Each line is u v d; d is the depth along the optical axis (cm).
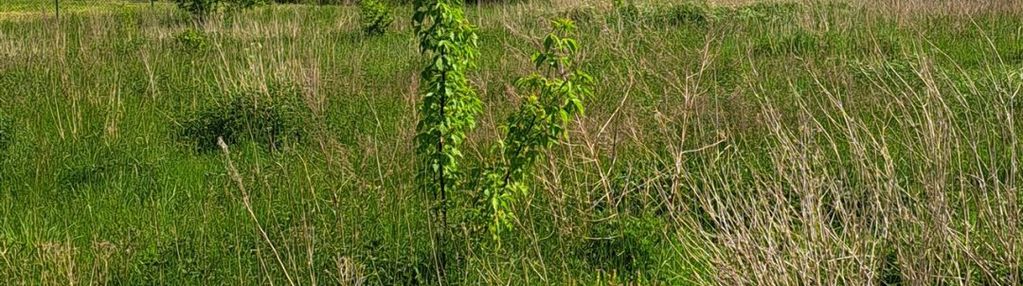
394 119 761
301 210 523
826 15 1182
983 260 376
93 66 995
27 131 731
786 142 466
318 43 1177
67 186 617
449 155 457
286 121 723
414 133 645
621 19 1255
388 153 620
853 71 821
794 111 670
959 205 447
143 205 576
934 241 378
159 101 853
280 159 631
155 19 1644
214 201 562
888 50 967
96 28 1394
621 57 967
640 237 479
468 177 572
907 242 390
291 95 769
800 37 1050
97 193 600
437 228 472
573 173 548
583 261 465
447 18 437
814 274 361
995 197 414
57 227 534
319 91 830
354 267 429
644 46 1067
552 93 447
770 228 382
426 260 464
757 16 1309
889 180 402
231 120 724
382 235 499
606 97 757
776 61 911
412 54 1081
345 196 550
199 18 1559
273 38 1208
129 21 1512
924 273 360
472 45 459
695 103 632
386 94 857
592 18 1297
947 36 1066
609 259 471
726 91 762
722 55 1028
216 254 479
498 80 859
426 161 473
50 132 739
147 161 657
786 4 1375
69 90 841
